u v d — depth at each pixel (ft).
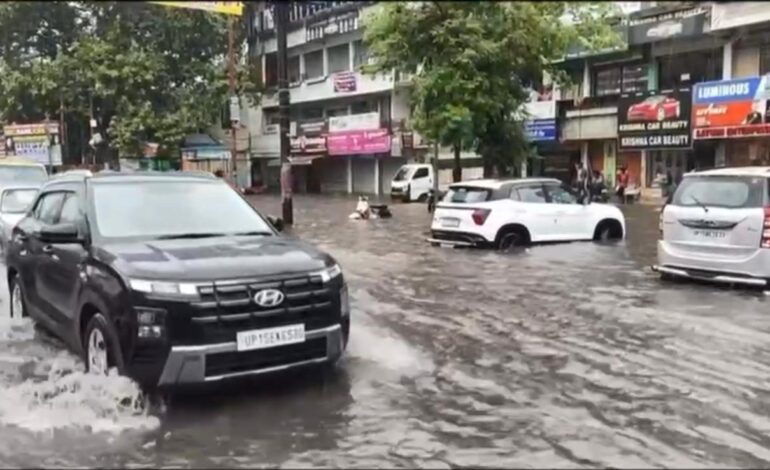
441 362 22.20
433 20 60.18
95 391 18.11
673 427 16.80
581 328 26.53
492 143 68.33
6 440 16.14
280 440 16.17
